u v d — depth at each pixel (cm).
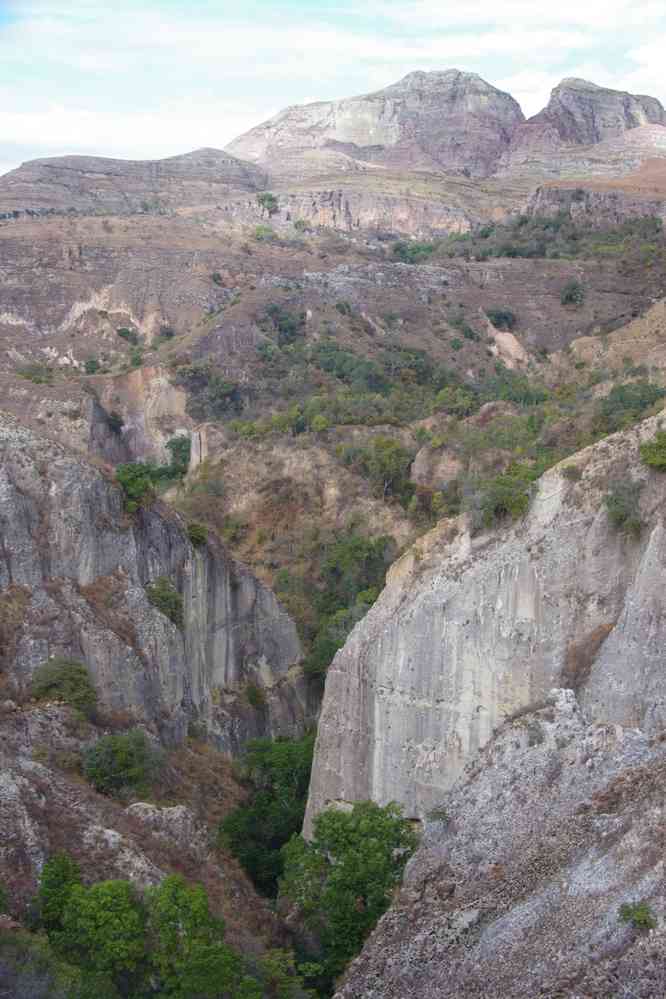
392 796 5072
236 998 3781
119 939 3888
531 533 4953
